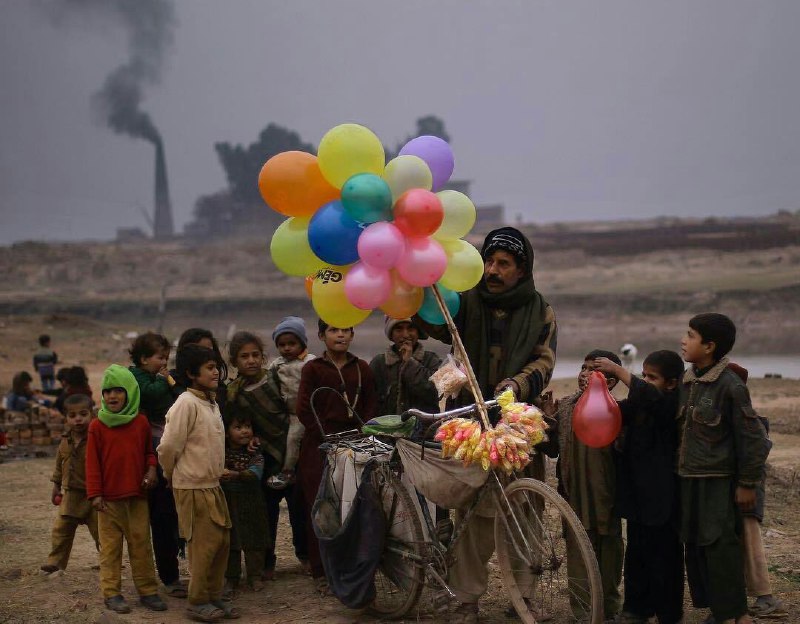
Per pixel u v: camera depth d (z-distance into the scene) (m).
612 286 97.38
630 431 5.79
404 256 5.69
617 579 5.91
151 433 6.62
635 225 154.62
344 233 5.71
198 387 6.30
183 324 86.81
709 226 134.25
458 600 5.92
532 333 6.10
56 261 127.25
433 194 5.66
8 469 12.98
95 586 7.06
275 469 7.15
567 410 6.01
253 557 6.95
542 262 115.00
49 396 20.48
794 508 9.11
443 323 6.34
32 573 7.44
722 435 5.57
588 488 5.85
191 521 6.14
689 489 5.62
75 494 7.23
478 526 5.89
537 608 6.05
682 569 5.91
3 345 38.56
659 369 5.95
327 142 5.73
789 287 77.81
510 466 5.39
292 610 6.37
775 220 141.75
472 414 5.77
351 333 6.84
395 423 5.91
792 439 13.66
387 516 6.09
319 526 6.24
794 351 44.50
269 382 7.16
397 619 6.10
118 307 96.44
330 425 6.81
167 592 6.89
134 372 7.04
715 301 77.69
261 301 93.50
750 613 5.90
